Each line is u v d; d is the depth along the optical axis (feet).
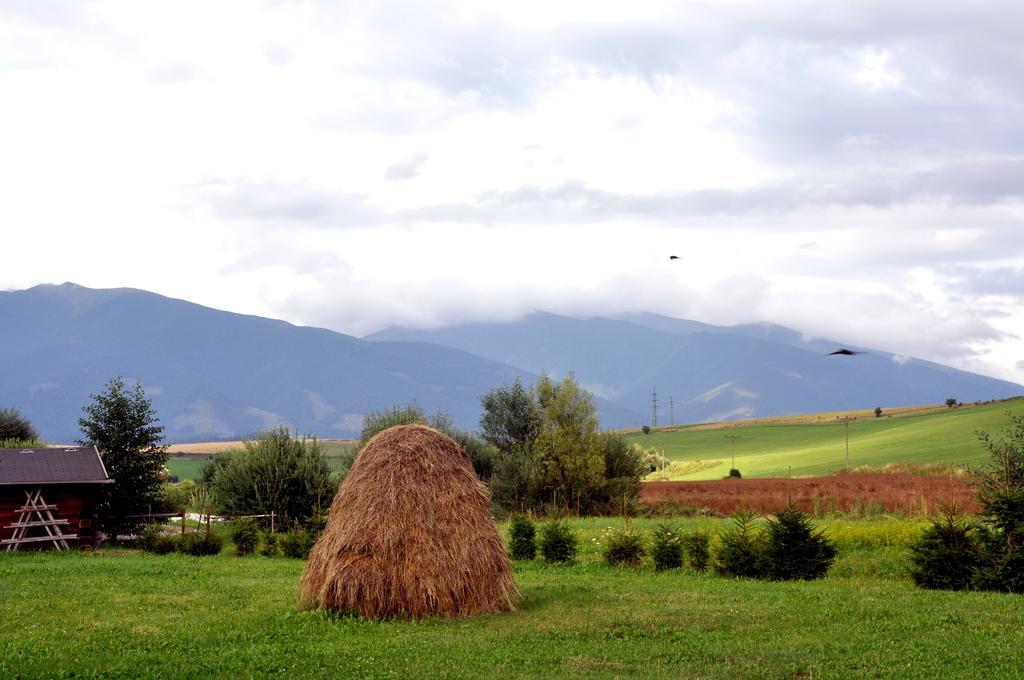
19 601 69.97
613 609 66.23
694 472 391.86
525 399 202.69
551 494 189.06
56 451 136.67
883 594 74.54
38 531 129.49
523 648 53.31
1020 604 67.97
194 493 198.70
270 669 48.14
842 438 492.95
